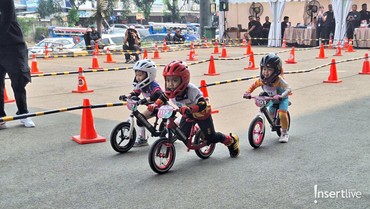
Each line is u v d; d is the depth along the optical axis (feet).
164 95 16.42
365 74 41.96
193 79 41.29
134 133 19.11
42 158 18.28
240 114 26.18
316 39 76.54
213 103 29.71
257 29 86.84
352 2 76.18
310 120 24.06
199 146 17.03
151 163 15.70
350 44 65.82
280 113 19.43
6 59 22.59
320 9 78.38
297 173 15.92
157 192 14.43
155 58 63.87
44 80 43.42
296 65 50.70
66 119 25.48
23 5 178.40
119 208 13.25
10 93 35.86
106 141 20.77
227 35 92.79
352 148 18.84
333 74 37.35
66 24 153.69
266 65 18.80
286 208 12.98
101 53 63.87
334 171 16.03
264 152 18.58
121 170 16.66
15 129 23.17
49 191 14.71
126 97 17.84
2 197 14.25
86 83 39.50
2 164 17.57
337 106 27.61
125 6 173.78
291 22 91.20
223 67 51.16
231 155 17.98
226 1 89.10
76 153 18.92
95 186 15.08
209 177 15.71
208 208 13.09
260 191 14.32
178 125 16.84
